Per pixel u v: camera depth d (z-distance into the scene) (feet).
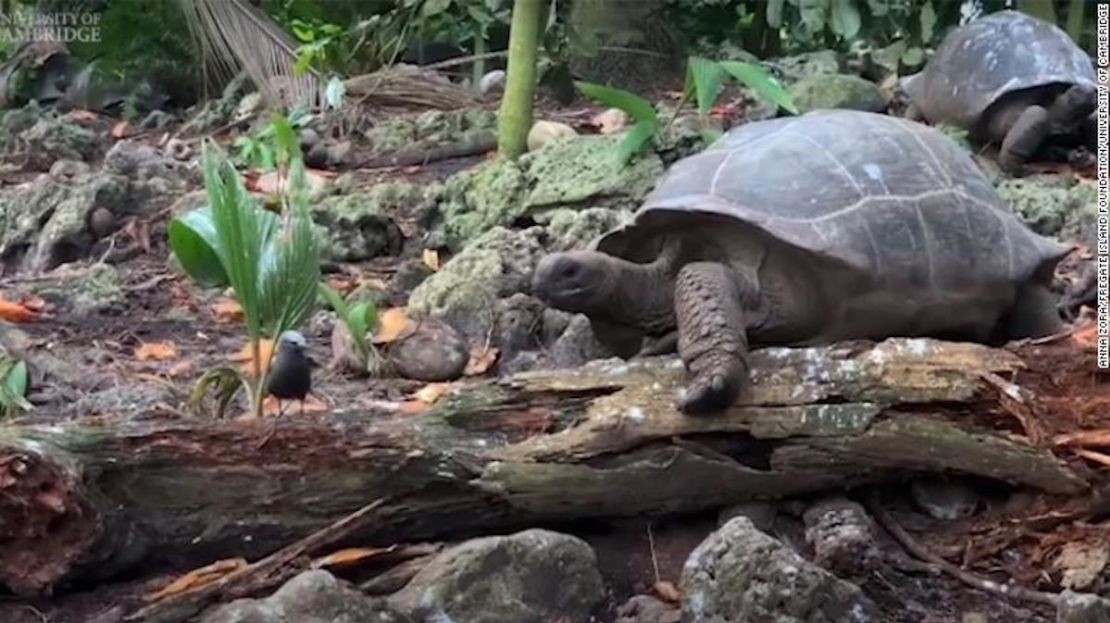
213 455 9.53
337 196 18.61
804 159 10.81
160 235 18.99
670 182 11.14
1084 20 26.73
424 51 28.48
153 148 23.04
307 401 12.29
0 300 16.31
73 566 9.16
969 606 9.57
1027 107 19.45
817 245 10.22
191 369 14.26
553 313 14.29
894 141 11.13
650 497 9.97
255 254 10.62
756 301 10.42
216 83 27.20
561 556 9.30
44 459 8.99
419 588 9.09
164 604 9.03
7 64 28.86
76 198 19.04
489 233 16.08
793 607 8.86
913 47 24.84
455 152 21.59
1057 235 16.51
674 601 9.42
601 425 9.84
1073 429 10.03
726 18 26.86
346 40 26.71
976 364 10.08
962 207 10.93
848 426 9.92
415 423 9.83
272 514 9.60
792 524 10.24
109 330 15.89
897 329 10.62
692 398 9.76
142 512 9.43
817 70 23.40
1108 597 9.65
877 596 9.57
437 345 13.61
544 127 19.53
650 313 10.74
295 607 8.61
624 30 23.95
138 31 27.50
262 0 28.53
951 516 10.37
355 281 17.02
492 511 9.87
